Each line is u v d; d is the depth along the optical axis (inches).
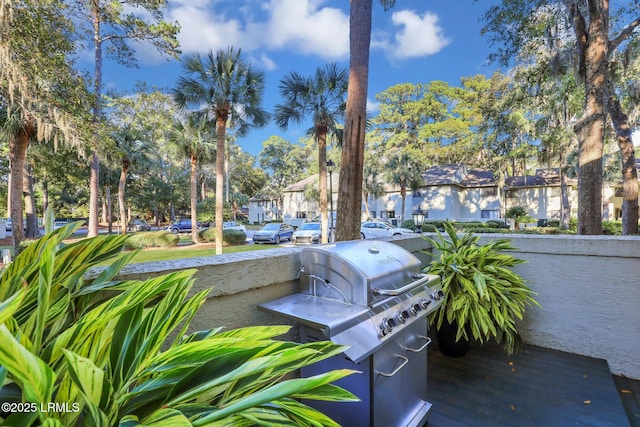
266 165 1491.1
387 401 52.8
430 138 1095.0
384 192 855.1
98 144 333.4
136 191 1034.1
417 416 61.7
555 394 73.5
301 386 20.9
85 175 689.0
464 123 1026.1
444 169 938.1
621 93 297.0
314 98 423.2
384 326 49.0
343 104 427.5
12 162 432.5
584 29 180.5
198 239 629.9
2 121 361.7
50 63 258.7
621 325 84.4
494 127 655.1
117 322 26.5
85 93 308.7
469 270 86.7
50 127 274.7
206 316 46.9
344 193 122.4
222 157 409.1
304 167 1466.5
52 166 543.2
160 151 920.3
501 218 802.2
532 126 570.6
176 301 30.1
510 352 83.9
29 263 28.0
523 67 309.4
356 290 50.6
